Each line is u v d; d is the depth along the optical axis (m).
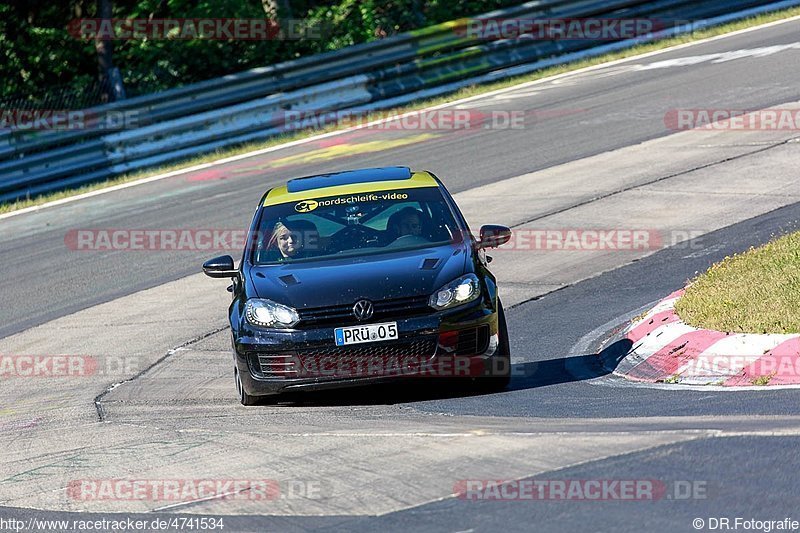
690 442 19.52
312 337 26.33
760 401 22.59
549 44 88.38
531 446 20.66
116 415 29.66
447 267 27.48
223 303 42.94
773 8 92.62
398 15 100.12
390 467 20.42
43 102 84.88
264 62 94.94
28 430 29.00
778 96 64.31
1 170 70.56
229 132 78.12
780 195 46.66
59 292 48.16
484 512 17.22
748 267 32.66
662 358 27.56
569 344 32.12
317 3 108.19
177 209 61.62
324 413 26.45
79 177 73.25
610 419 22.61
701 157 55.03
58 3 96.75
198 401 30.25
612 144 60.84
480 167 60.72
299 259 29.12
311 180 33.41
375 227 29.86
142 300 45.03
